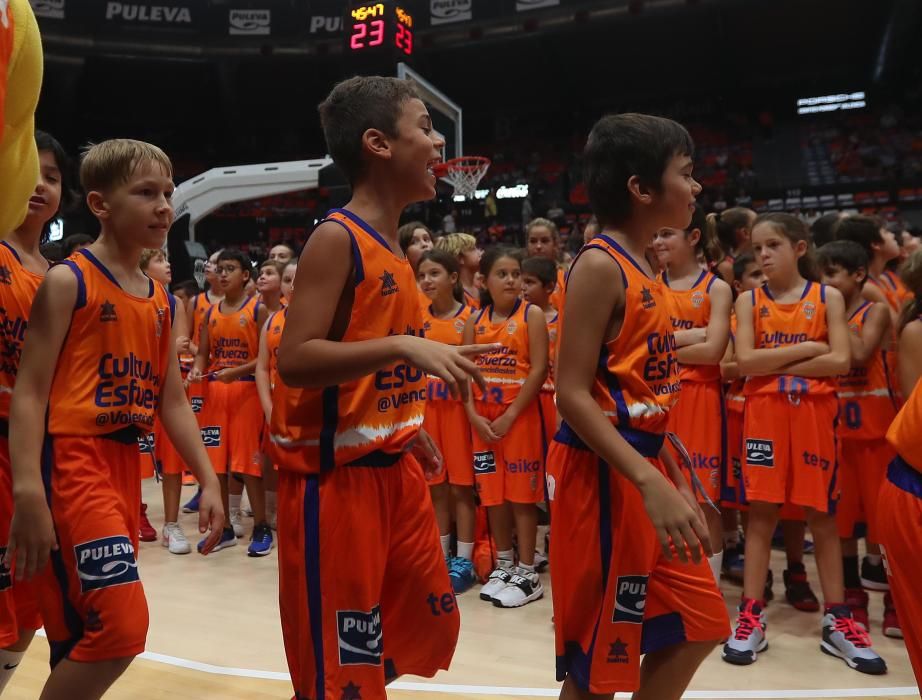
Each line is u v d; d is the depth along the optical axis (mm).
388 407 1510
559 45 19766
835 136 21453
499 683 2496
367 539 1464
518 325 3475
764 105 23016
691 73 21375
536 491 3449
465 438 3645
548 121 24047
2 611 1709
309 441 1455
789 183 20156
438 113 10242
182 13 19047
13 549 1535
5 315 1756
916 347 2006
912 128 20859
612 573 1533
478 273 4449
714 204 17641
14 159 1251
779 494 2824
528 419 3475
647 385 1565
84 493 1625
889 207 16703
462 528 3668
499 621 3121
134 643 1585
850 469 3246
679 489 1696
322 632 1433
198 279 7820
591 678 1525
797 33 19234
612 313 1540
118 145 1736
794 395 2855
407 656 1609
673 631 1583
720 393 3129
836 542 2801
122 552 1621
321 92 21656
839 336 2848
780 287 3037
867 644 2625
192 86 21203
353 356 1353
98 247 1752
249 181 7863
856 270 3268
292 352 1395
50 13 18172
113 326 1703
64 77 19125
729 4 17359
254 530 4309
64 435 1638
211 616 3203
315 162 7785
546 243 4297
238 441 4301
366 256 1457
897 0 17141
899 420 1737
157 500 5711
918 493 1683
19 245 1836
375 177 1536
